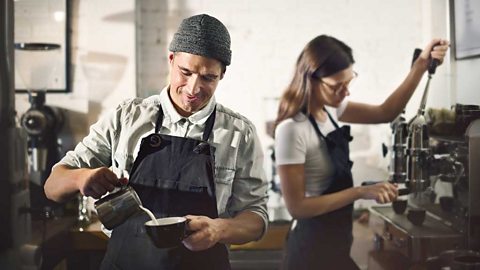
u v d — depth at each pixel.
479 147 2.01
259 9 2.39
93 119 2.52
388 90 2.25
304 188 2.19
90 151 1.77
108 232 1.89
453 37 2.14
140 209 1.56
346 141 2.21
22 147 2.20
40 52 2.51
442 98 2.15
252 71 2.36
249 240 1.68
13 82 2.15
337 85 2.24
